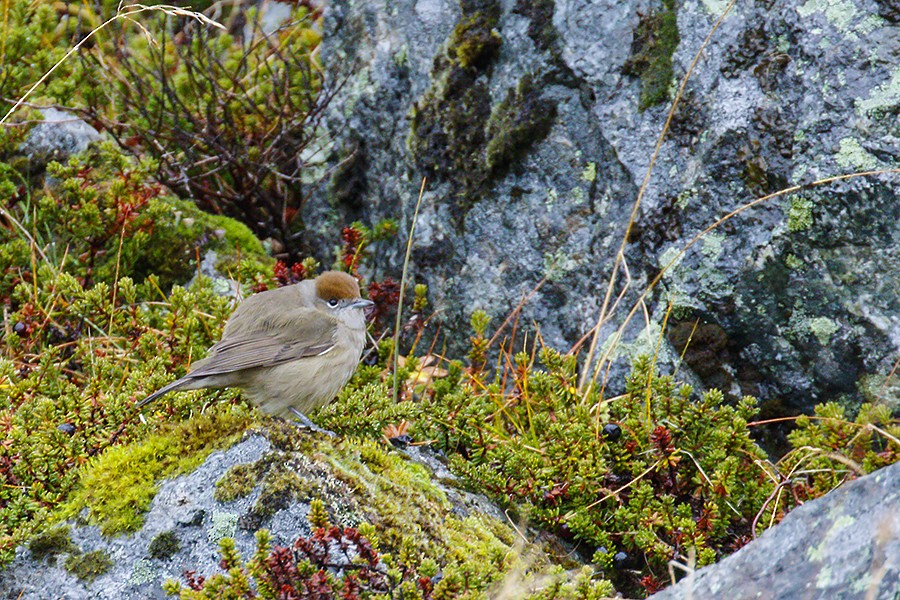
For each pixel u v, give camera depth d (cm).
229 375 978
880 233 1005
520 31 1251
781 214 1052
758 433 1086
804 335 1052
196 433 895
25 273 1252
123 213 1276
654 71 1158
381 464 909
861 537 663
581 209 1200
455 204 1281
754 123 1079
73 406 966
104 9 1616
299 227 1480
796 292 1048
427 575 744
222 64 1528
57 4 1628
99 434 954
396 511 852
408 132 1334
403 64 1358
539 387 1048
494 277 1241
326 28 1477
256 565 724
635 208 1137
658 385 1007
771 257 1055
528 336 1214
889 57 1026
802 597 648
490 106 1266
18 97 1405
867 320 1019
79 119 1405
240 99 1445
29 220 1318
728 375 1094
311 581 721
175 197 1398
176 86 1507
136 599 801
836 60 1043
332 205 1431
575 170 1206
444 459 1016
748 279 1068
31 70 1445
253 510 826
